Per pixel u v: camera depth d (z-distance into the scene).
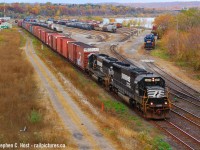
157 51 76.12
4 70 45.16
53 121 25.98
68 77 44.81
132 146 21.22
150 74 30.50
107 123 25.83
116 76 36.75
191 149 22.59
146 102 28.75
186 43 64.50
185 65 58.41
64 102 31.84
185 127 27.62
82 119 26.64
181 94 39.31
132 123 28.53
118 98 36.94
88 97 34.97
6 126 23.73
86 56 47.97
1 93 33.00
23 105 28.98
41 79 42.81
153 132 26.42
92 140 22.02
